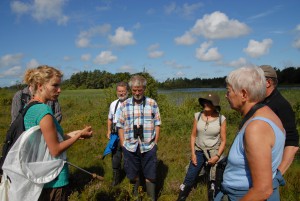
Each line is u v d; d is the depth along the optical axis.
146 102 4.69
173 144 8.59
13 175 2.63
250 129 1.98
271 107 2.87
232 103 2.23
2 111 17.70
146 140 4.68
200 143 4.66
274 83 2.92
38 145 2.71
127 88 5.73
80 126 12.12
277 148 2.01
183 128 10.40
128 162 4.78
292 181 5.34
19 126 2.74
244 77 2.12
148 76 13.16
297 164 6.35
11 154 2.64
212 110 4.63
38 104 2.75
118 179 5.53
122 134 4.86
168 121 10.92
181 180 5.67
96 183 5.35
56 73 2.83
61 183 2.88
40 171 2.71
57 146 2.75
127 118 4.71
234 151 2.16
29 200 2.69
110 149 5.48
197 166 4.69
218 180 2.45
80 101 23.73
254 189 1.93
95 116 13.61
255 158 1.92
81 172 5.91
